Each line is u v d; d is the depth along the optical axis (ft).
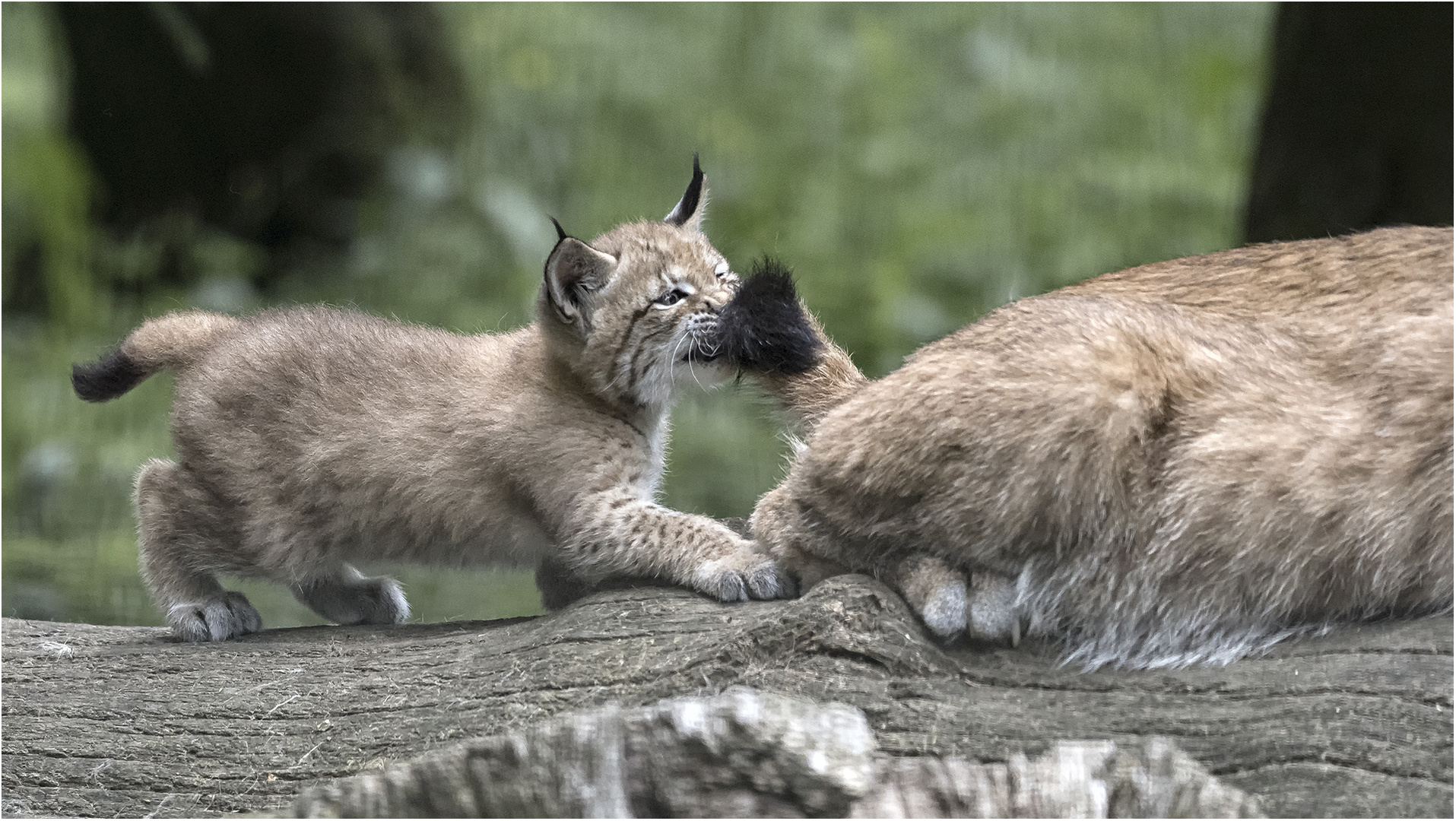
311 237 69.51
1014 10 83.46
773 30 81.71
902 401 22.86
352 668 26.35
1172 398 22.43
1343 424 22.02
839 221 69.92
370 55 70.90
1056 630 23.15
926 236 68.33
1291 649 22.36
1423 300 22.50
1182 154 73.72
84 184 68.59
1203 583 22.67
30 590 42.24
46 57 74.90
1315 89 45.34
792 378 28.35
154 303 64.39
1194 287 25.00
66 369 58.34
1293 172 46.14
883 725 21.26
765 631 22.72
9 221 65.82
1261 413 22.22
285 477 29.96
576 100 77.15
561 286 31.07
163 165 69.00
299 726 25.00
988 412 22.22
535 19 81.66
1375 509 21.85
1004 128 76.02
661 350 31.81
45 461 49.90
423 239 67.67
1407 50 43.60
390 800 20.31
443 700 24.61
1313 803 19.27
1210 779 19.22
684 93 78.74
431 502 30.40
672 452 51.24
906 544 23.56
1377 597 22.49
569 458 30.42
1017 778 19.53
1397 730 19.86
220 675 26.89
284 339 31.37
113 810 24.35
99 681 27.25
